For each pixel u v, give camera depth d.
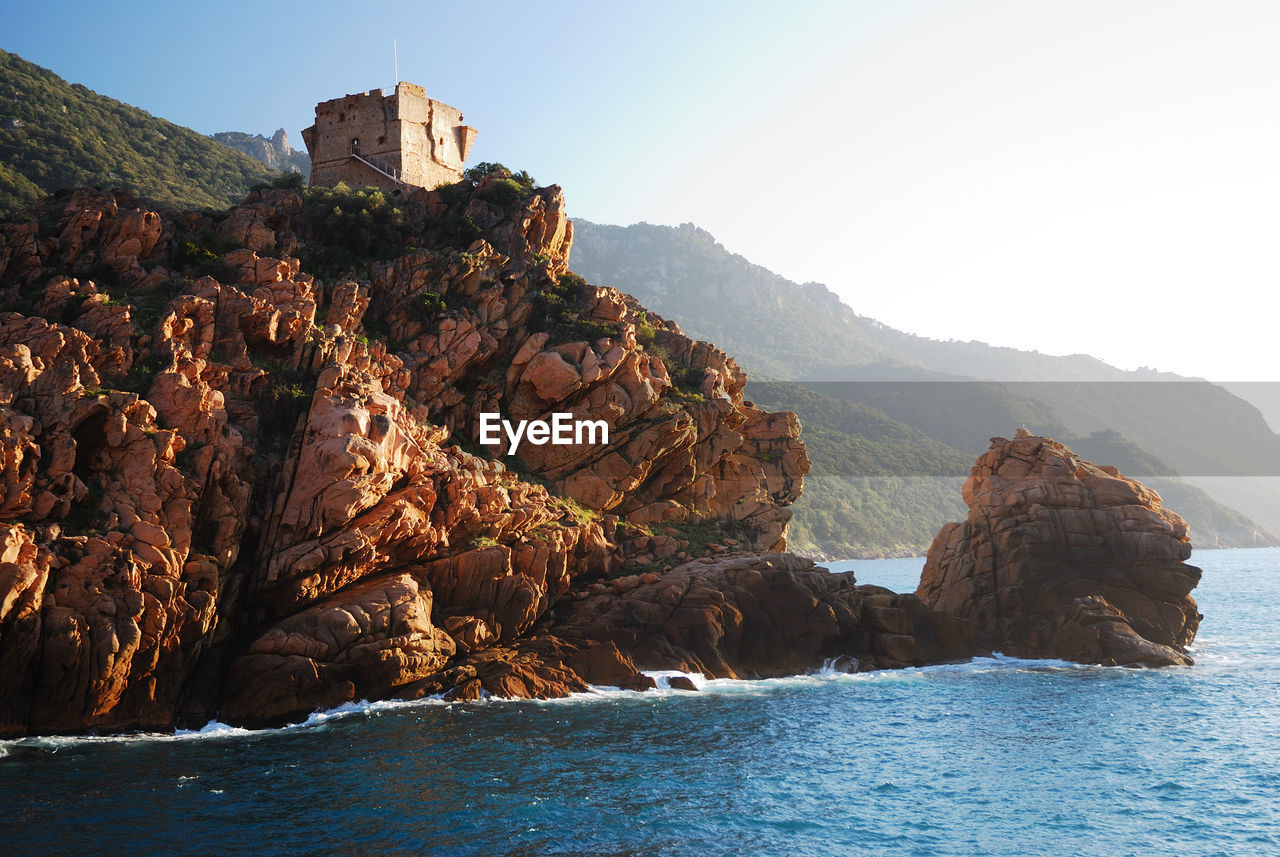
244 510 48.50
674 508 72.62
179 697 45.91
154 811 35.19
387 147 79.50
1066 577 68.50
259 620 49.66
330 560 49.09
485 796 37.53
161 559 44.00
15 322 47.75
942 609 72.12
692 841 33.94
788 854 33.00
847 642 63.94
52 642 41.38
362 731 45.59
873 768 42.41
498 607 55.78
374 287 66.38
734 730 47.94
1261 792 39.25
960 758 43.97
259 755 41.84
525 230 75.88
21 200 129.12
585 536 62.22
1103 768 42.56
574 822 35.31
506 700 52.06
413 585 52.09
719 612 59.94
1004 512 71.06
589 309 73.44
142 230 59.22
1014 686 58.69
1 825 33.59
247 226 65.50
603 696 54.22
